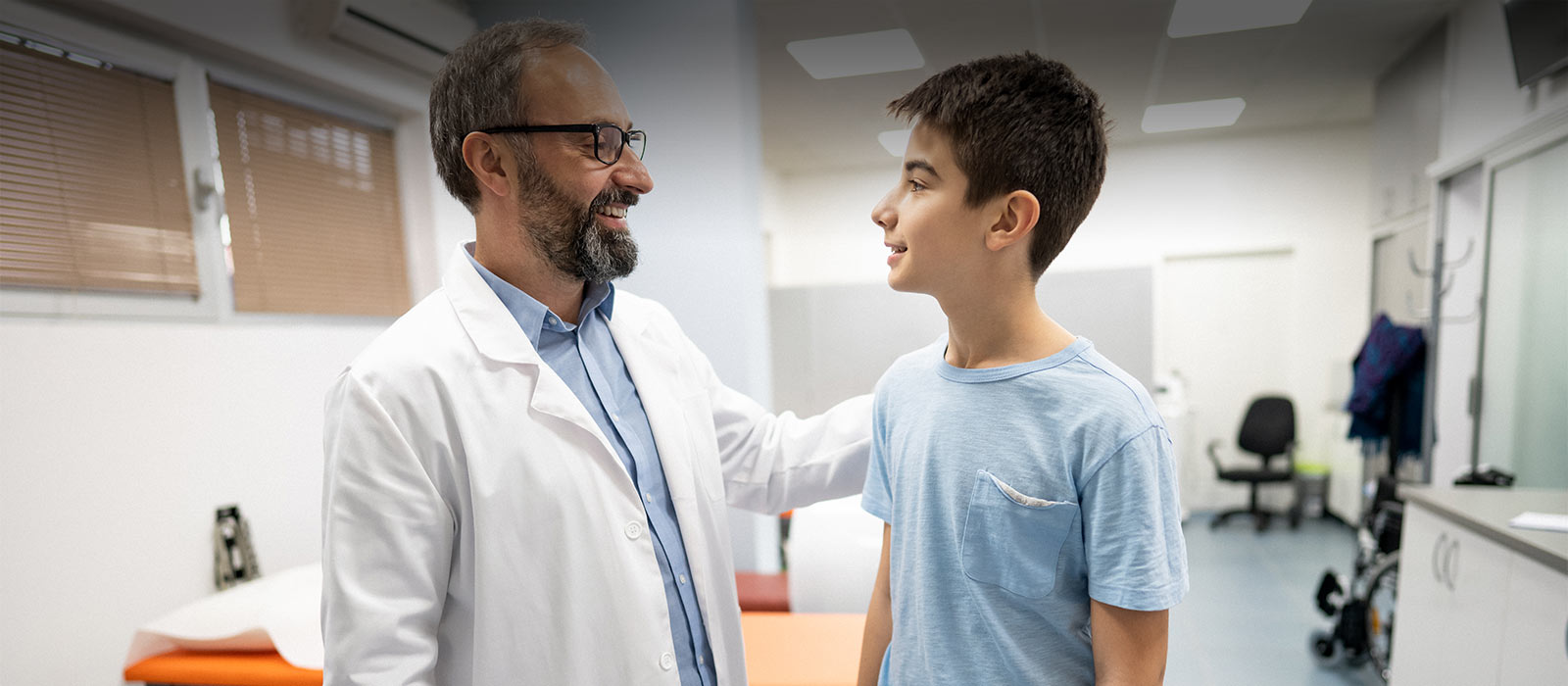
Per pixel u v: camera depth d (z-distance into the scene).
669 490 0.89
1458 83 3.02
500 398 0.79
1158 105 4.05
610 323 0.96
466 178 0.83
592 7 2.46
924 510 0.66
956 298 0.63
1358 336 4.51
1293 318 4.64
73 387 1.46
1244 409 4.78
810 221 5.64
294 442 1.94
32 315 1.46
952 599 0.65
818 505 1.72
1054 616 0.61
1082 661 0.62
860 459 0.99
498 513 0.76
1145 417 0.58
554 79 0.78
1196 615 3.13
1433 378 3.28
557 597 0.78
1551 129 2.45
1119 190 4.89
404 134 2.41
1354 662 2.65
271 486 1.87
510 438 0.78
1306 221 4.58
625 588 0.80
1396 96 3.61
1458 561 1.66
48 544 1.41
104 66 1.63
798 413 2.69
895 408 0.74
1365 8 2.98
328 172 2.18
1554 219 2.49
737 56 2.40
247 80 1.94
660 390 0.93
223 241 1.86
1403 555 1.94
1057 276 2.26
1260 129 4.59
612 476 0.82
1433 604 1.77
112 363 1.53
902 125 0.64
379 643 0.71
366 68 2.18
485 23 2.49
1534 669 1.38
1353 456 4.21
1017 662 0.62
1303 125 4.52
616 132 0.80
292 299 2.04
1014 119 0.57
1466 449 3.04
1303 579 3.51
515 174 0.79
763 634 1.35
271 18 1.91
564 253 0.82
